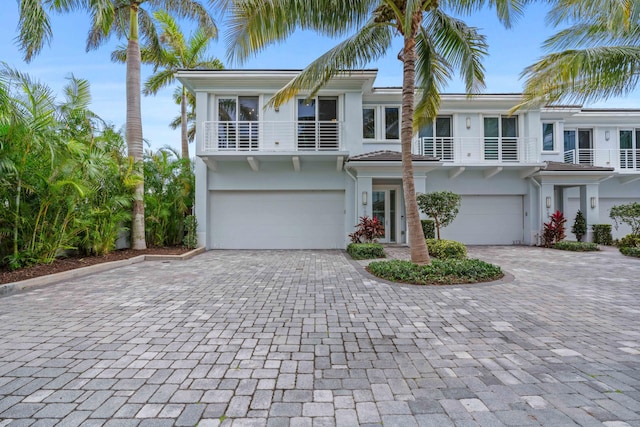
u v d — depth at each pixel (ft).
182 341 11.06
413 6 17.71
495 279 20.47
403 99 22.24
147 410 7.22
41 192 22.68
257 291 18.03
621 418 6.85
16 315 13.82
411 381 8.44
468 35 24.58
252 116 39.14
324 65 23.44
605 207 47.16
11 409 7.24
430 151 42.80
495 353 10.09
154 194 37.50
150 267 26.37
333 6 20.90
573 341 10.99
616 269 24.49
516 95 41.73
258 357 9.86
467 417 6.92
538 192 42.06
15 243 21.77
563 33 26.11
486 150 43.52
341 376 8.71
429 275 19.94
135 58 34.35
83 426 6.67
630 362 9.45
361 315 13.82
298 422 6.81
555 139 45.78
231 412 7.14
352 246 32.55
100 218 29.35
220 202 39.86
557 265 26.40
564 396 7.69
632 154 46.57
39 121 21.25
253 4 18.07
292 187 39.34
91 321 13.07
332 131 39.04
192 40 48.96
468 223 43.60
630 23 20.44
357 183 37.11
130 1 34.14
